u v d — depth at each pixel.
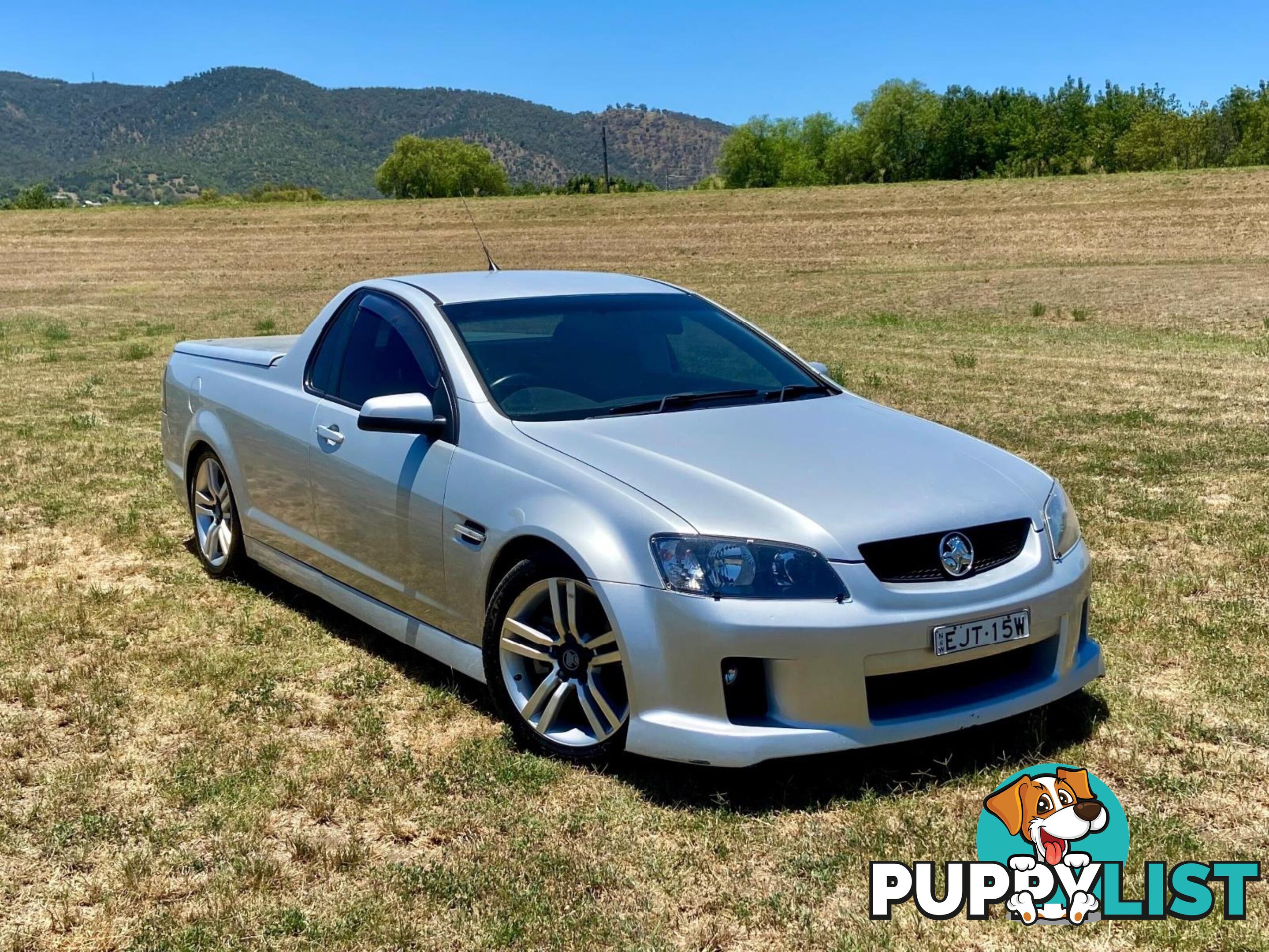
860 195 55.53
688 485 3.85
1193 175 49.75
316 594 5.36
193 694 4.62
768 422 4.50
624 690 3.88
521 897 3.16
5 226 59.09
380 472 4.73
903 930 3.01
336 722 4.30
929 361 14.75
